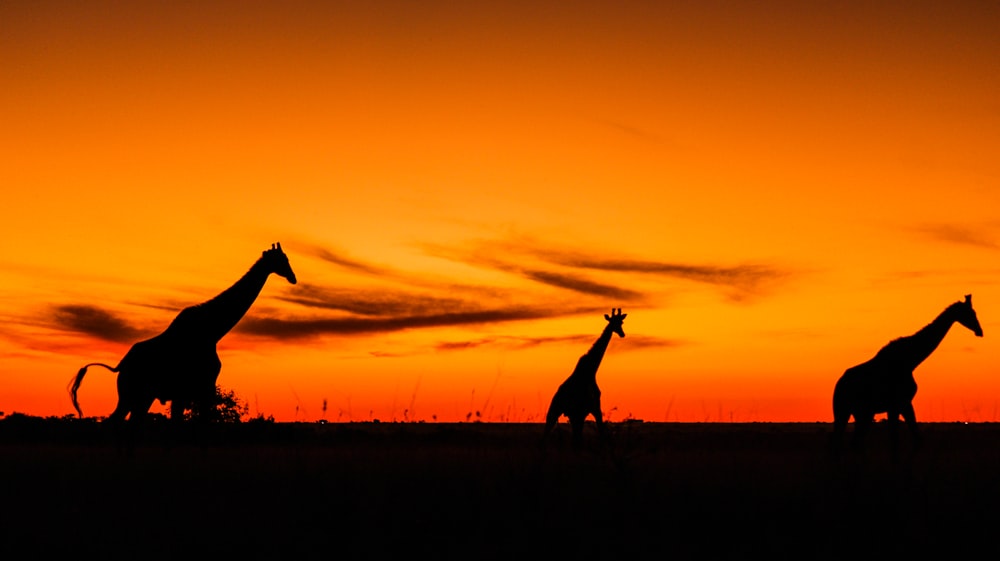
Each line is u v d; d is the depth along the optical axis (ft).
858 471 141.08
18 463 181.98
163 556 100.01
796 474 151.94
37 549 101.86
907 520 111.86
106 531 109.91
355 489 127.85
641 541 105.40
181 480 153.07
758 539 106.73
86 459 192.54
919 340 230.48
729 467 163.84
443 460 169.07
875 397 229.25
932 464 153.07
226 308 224.74
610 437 146.20
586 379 286.25
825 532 109.50
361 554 101.60
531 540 105.09
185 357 218.59
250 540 106.01
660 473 150.41
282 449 211.41
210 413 223.51
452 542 105.91
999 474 147.33
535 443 223.92
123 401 219.82
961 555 101.60
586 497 125.18
